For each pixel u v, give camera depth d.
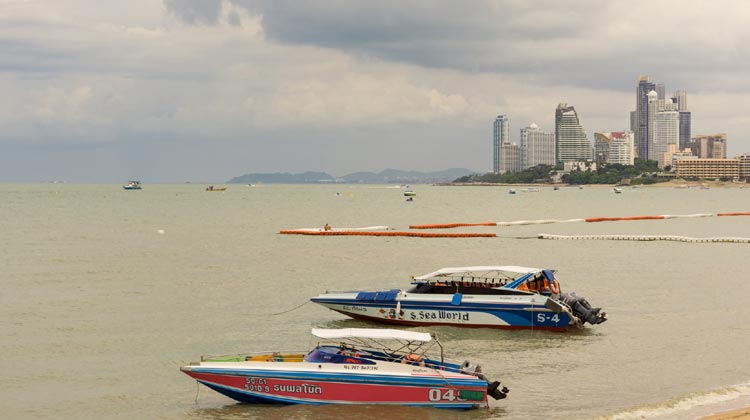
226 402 26.67
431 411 25.58
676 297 46.16
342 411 25.53
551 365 31.03
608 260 66.25
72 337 35.78
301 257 70.00
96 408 26.16
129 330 37.25
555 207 195.12
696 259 66.50
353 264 64.69
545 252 73.75
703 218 135.12
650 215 150.75
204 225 117.19
